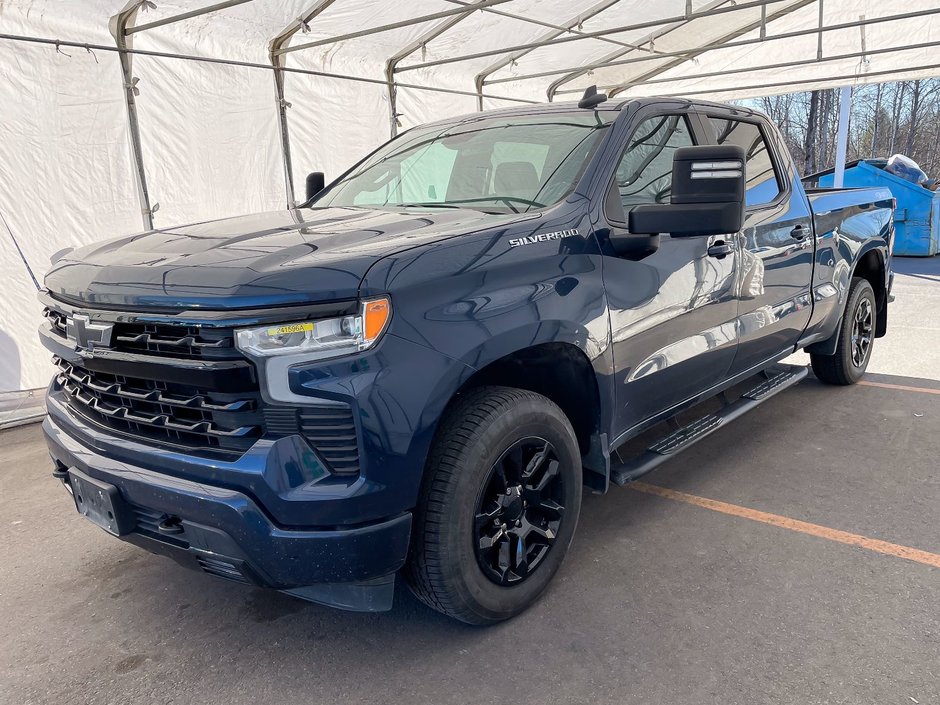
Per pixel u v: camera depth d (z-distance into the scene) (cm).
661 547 296
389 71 855
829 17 1023
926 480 351
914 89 3756
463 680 219
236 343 191
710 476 367
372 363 195
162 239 253
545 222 249
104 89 591
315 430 195
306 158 772
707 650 228
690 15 759
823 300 430
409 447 201
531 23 845
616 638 236
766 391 391
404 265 204
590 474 282
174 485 204
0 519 355
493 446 223
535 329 230
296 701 213
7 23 534
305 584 203
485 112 365
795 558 283
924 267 1136
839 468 370
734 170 238
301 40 749
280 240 230
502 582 238
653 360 289
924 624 237
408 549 212
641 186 297
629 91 1305
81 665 235
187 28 654
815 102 3588
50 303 252
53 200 568
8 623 262
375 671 225
